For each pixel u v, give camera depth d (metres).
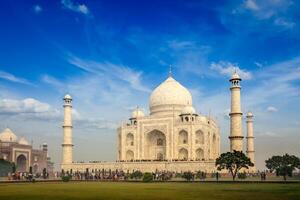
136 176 92.94
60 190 47.47
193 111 131.12
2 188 52.41
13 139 170.38
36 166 167.88
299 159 81.75
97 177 95.50
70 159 130.50
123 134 137.25
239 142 108.94
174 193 41.78
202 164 109.75
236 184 64.56
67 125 131.75
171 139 128.25
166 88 144.25
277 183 68.38
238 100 111.19
